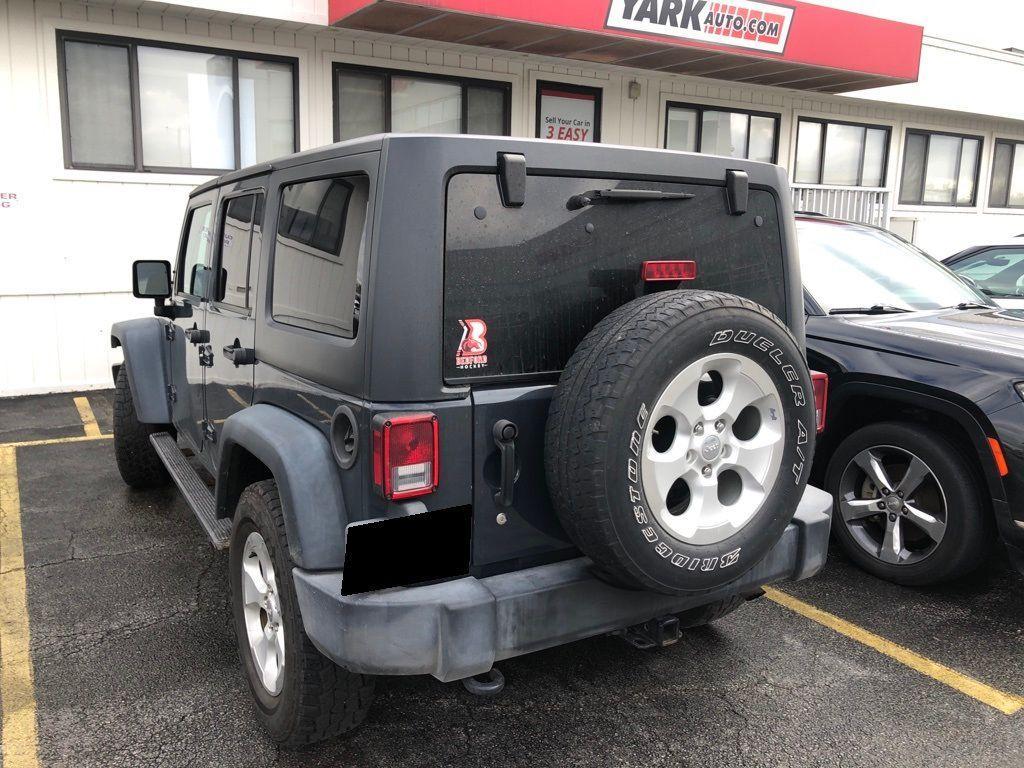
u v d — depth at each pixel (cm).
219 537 321
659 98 1194
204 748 267
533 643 224
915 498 384
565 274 237
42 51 784
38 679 307
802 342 292
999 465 338
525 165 225
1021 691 306
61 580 395
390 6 797
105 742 269
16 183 791
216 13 826
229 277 336
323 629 218
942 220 1627
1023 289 629
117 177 836
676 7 952
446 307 219
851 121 1436
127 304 860
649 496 217
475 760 263
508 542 230
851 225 516
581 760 264
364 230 221
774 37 1042
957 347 365
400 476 210
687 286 262
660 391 212
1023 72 1580
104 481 549
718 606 318
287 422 253
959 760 265
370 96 966
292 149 929
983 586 395
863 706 295
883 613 367
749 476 240
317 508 228
